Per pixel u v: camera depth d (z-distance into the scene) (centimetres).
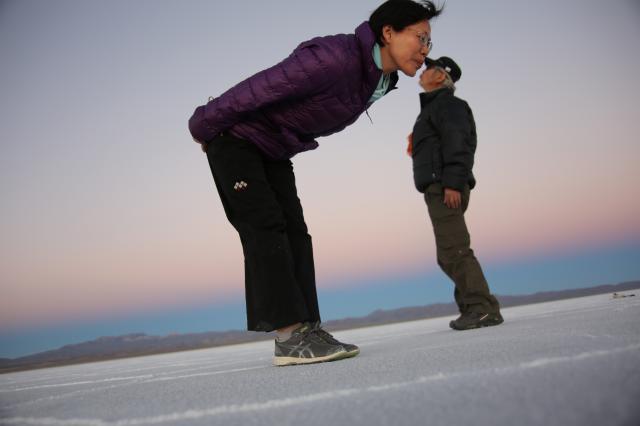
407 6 170
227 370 186
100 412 101
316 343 166
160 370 247
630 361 88
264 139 174
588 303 452
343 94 170
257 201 171
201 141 179
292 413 78
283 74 161
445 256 279
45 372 422
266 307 166
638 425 57
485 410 67
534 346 123
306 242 190
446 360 119
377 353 173
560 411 63
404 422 65
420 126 296
